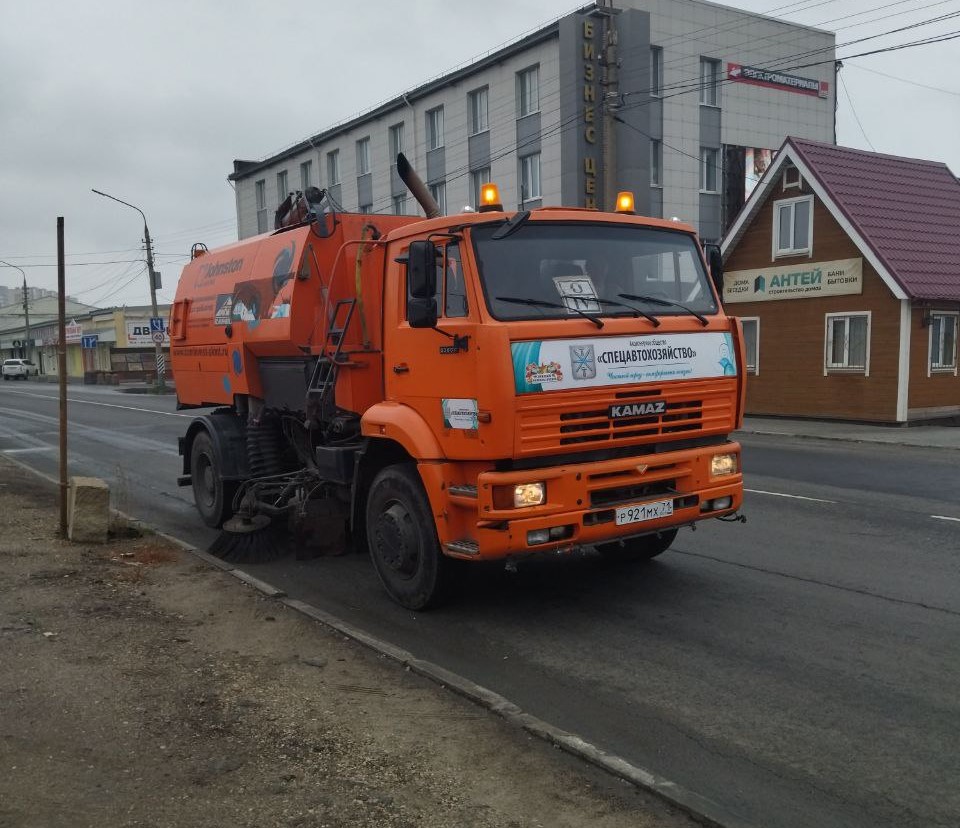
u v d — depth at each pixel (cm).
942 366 1967
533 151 3189
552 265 572
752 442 1727
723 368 621
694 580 693
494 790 360
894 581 680
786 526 886
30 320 9431
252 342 826
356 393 686
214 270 938
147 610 605
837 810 354
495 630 588
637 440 575
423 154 3772
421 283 546
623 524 567
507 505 530
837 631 568
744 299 2216
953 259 1989
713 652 536
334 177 4491
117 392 4200
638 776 368
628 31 2944
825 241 2012
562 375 543
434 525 602
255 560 793
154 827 328
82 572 694
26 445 1820
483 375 530
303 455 835
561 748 398
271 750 393
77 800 346
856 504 1003
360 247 684
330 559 797
